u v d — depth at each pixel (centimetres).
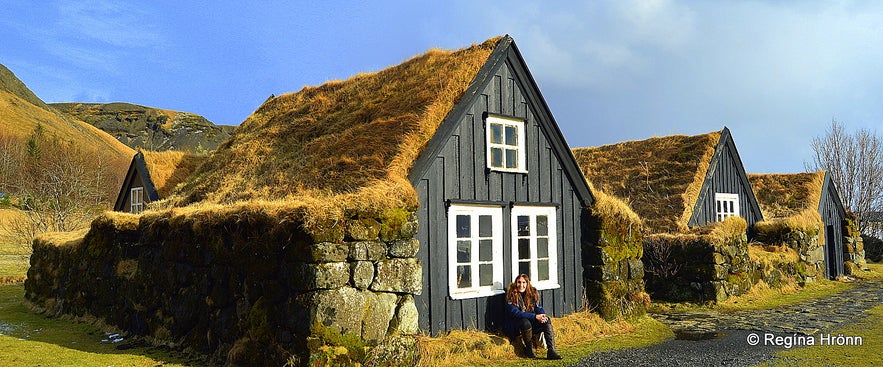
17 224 2652
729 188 1986
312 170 983
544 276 1084
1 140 8794
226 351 833
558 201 1122
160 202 1349
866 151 3675
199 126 19875
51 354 894
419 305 869
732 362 862
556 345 988
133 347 952
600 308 1126
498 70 1047
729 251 1563
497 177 1020
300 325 716
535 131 1103
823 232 2134
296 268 732
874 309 1388
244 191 1070
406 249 805
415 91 1032
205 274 899
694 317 1306
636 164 2073
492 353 889
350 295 735
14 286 1900
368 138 965
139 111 19988
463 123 976
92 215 2812
